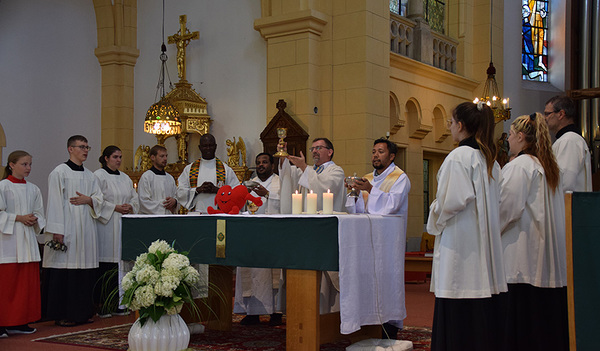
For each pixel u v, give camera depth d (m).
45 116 11.72
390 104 10.95
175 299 4.23
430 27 12.75
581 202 3.10
